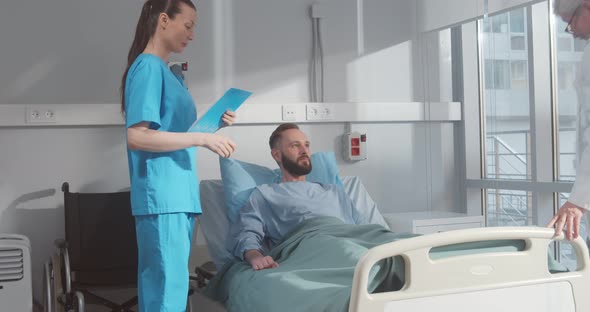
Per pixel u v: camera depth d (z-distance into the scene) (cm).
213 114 231
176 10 226
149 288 219
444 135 439
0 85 347
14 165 350
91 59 362
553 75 322
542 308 187
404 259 172
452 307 175
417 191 441
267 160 397
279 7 404
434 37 430
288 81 405
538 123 331
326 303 184
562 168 321
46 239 354
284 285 215
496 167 370
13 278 299
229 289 263
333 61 417
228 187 323
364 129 426
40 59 354
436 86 434
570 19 224
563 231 192
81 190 361
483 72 407
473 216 378
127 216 338
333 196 314
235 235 293
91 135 362
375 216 349
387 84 431
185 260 223
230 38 392
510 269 183
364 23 426
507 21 350
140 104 213
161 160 220
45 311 295
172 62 370
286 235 288
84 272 329
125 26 369
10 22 349
